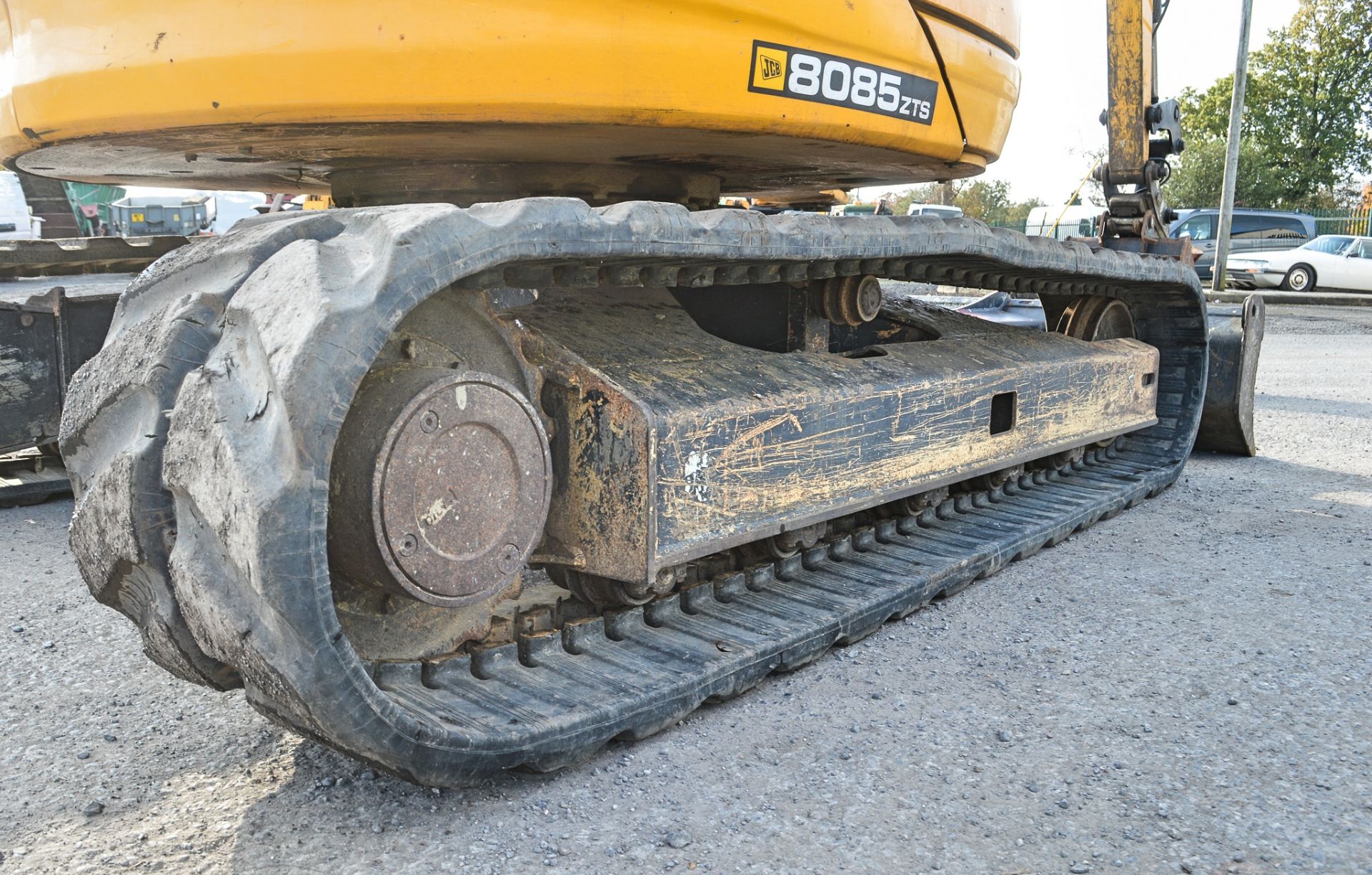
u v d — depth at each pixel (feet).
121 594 8.17
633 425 9.05
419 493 7.74
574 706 8.73
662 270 10.03
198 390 7.25
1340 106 151.12
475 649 9.18
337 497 7.70
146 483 7.52
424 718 7.99
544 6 9.05
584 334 10.57
